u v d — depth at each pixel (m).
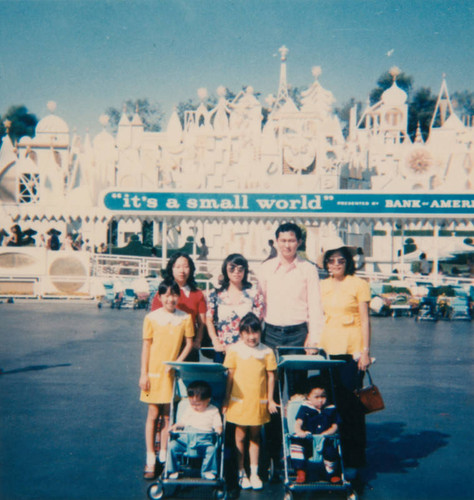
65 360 11.62
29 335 14.81
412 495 5.34
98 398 8.67
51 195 29.02
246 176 30.06
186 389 5.89
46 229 33.03
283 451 5.77
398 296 20.77
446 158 31.28
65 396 8.78
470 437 7.04
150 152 31.50
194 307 6.32
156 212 24.64
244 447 5.78
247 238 32.09
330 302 6.26
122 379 9.96
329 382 5.94
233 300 6.27
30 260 24.09
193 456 5.35
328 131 30.12
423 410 8.23
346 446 5.81
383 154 37.59
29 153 33.34
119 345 13.44
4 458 6.16
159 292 5.97
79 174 32.31
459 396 9.02
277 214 24.19
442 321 19.31
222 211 24.41
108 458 6.20
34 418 7.62
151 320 5.93
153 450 5.77
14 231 25.89
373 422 7.66
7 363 11.28
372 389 5.90
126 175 31.03
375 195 23.97
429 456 6.39
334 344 6.14
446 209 23.78
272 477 5.72
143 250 35.41
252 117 31.66
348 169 31.20
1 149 31.91
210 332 6.25
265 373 5.71
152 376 5.87
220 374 5.89
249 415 5.54
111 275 25.16
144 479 5.66
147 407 8.21
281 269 6.45
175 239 40.12
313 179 29.98
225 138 31.45
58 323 17.06
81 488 5.41
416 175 31.36
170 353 5.88
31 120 59.44
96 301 23.53
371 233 35.06
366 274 26.47
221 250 32.69
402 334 16.02
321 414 5.49
